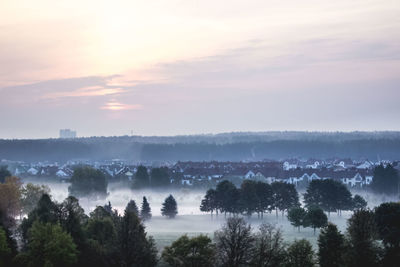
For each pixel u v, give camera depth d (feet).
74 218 324.60
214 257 283.38
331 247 303.07
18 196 489.67
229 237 290.35
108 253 300.40
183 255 280.10
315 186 602.03
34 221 319.06
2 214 410.11
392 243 345.31
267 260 286.66
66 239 296.30
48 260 285.23
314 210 475.31
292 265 293.23
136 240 299.58
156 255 318.24
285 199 588.50
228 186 613.11
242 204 580.30
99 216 385.29
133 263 295.07
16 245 325.01
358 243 294.66
